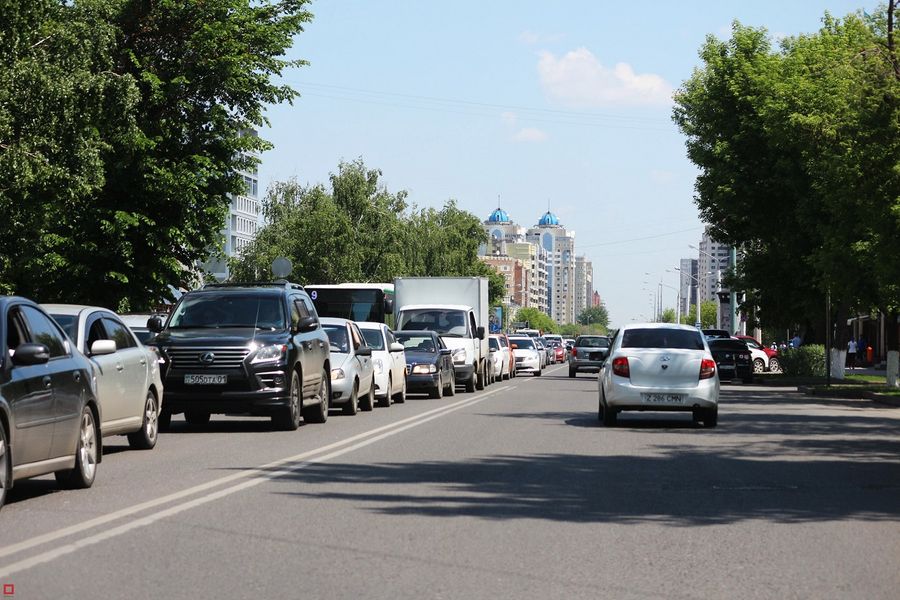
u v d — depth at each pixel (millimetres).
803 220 62781
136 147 46562
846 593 10000
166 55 49469
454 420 32562
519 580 10344
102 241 49219
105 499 15531
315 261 102438
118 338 22109
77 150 40062
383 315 59906
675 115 74312
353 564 11023
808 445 25594
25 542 12055
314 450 22938
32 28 39156
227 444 24312
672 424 32312
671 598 9688
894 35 42938
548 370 103125
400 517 14055
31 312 16141
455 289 58719
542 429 29312
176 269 51062
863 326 127062
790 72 64938
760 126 66875
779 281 71312
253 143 50656
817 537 12992
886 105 42469
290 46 51219
